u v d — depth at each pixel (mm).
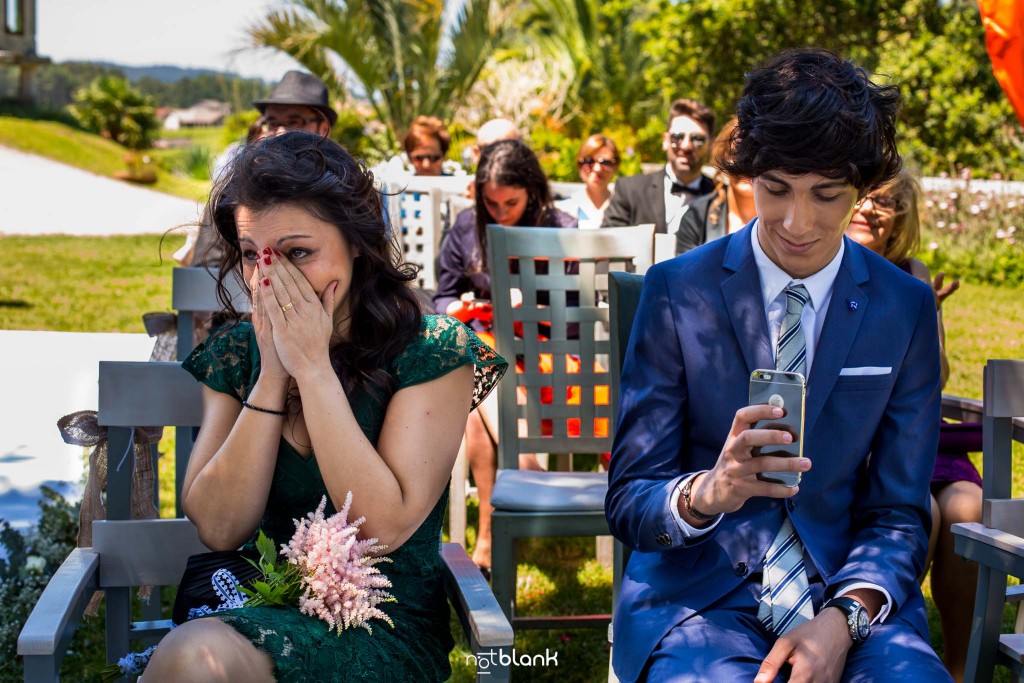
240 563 1953
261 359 1949
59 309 9742
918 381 1954
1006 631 3357
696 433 1989
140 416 2184
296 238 1887
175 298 3488
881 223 3059
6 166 22359
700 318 1954
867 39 12375
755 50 12086
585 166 6809
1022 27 3137
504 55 16906
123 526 2146
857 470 1986
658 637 1877
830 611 1798
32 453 5043
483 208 4363
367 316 2002
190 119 38750
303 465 1991
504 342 3238
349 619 1760
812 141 1724
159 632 2240
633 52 16984
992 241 10555
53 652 1704
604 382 3303
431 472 1963
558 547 4191
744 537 1915
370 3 15773
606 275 3311
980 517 2652
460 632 3387
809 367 1927
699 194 5910
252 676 1637
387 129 16047
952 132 12008
